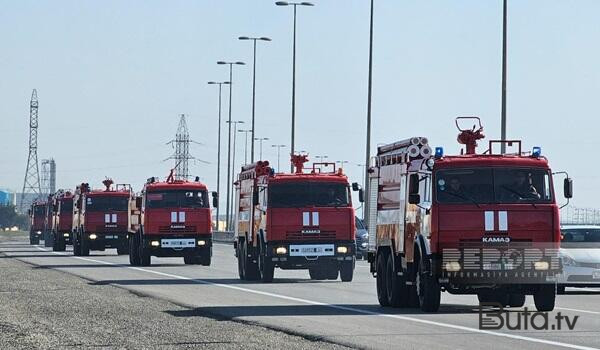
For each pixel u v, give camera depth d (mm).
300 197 82500
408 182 55156
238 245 90250
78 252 145875
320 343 39625
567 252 67812
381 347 38156
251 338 41438
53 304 58812
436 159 52375
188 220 110125
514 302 57031
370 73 127625
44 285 75188
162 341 40812
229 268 106312
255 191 84438
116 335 43156
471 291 52438
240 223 90562
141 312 53594
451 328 44906
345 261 82625
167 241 109938
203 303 59469
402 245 55969
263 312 53531
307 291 70562
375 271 61156
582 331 43344
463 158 52344
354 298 64000
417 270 54125
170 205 110125
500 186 51938
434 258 51594
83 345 39906
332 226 82500
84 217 141625
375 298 64062
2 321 49500
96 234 141250
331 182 83062
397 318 49812
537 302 52438
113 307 56688
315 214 82250
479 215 51562
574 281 67062
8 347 39531
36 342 41031
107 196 142250
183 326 46406
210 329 45062
